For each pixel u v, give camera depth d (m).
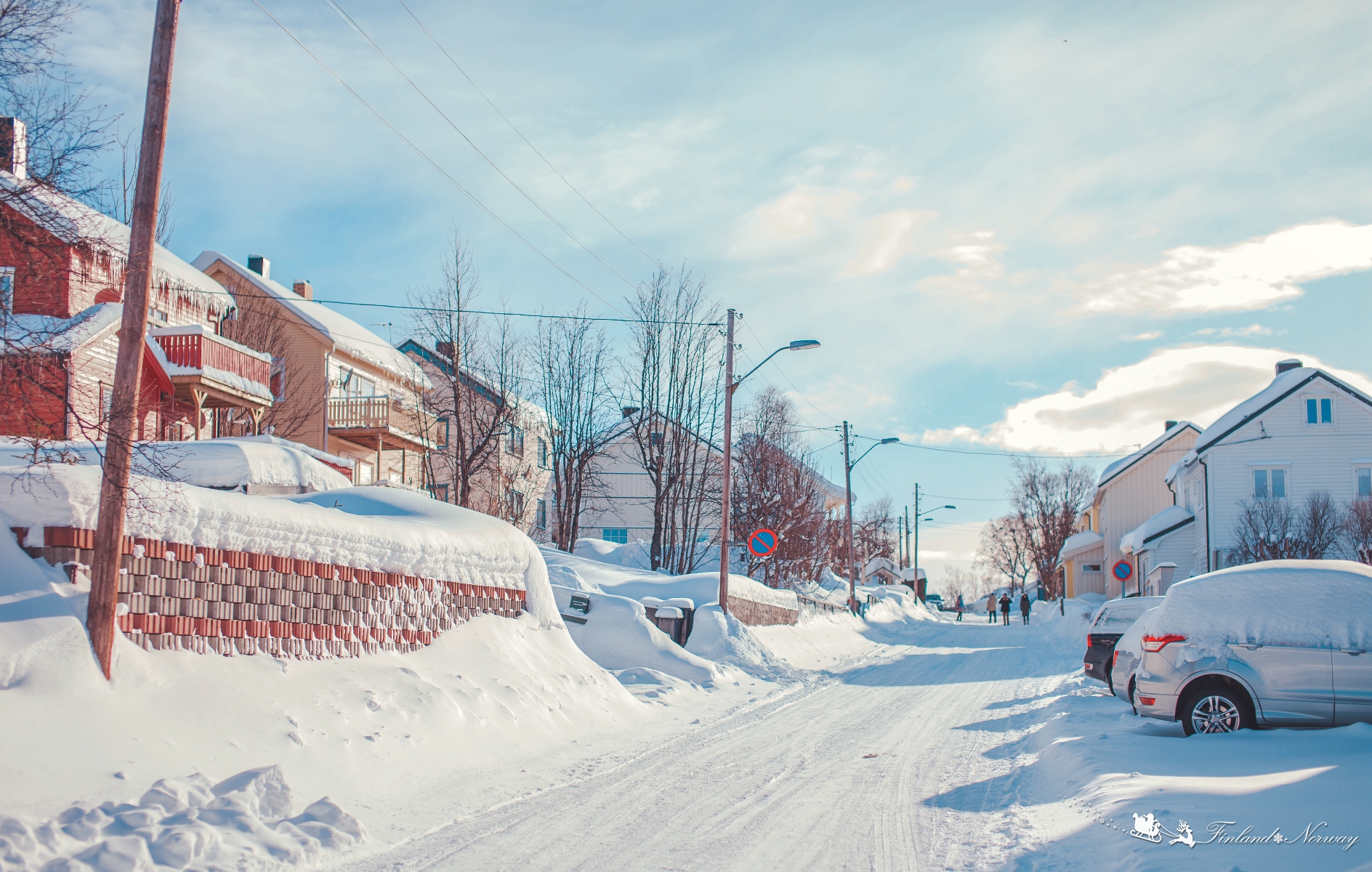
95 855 5.44
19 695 6.83
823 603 38.78
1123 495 60.16
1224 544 40.12
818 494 49.22
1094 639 17.38
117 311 20.61
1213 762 9.01
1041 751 11.44
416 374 40.47
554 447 39.47
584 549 40.38
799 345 23.41
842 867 6.48
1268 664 10.46
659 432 40.03
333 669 10.15
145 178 8.28
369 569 11.25
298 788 7.78
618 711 14.38
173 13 8.52
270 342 33.84
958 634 45.81
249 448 17.00
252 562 9.43
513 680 12.85
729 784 9.49
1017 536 95.25
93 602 7.62
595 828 7.55
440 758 9.59
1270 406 40.25
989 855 6.72
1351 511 35.78
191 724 7.80
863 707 16.48
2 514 7.84
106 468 7.80
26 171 8.55
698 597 25.28
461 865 6.43
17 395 8.55
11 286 8.93
